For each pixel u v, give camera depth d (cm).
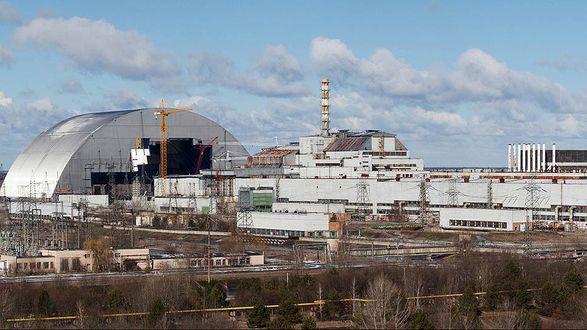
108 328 11119
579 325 11806
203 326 11219
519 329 11294
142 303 12219
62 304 12475
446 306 12369
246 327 11688
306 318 11831
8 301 12181
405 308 11762
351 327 11312
